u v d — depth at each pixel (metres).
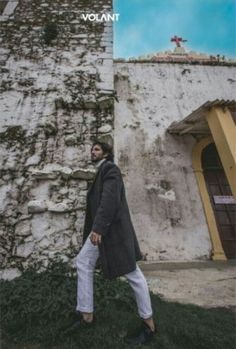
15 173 4.44
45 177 4.28
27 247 3.65
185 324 2.46
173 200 6.07
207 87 7.61
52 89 6.00
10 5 8.15
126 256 2.20
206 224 5.94
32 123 5.29
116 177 2.30
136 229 5.69
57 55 6.82
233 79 7.85
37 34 7.34
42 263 3.49
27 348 2.22
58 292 2.81
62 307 2.62
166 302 3.05
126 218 2.33
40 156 4.72
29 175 4.40
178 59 8.63
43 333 2.33
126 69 7.68
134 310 2.72
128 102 7.11
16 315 2.57
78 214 3.98
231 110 5.06
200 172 6.45
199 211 6.04
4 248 3.62
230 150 4.53
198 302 3.16
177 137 6.75
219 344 2.22
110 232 2.24
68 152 4.80
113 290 2.97
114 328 2.36
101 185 2.37
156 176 6.27
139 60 7.88
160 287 3.69
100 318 2.51
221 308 2.97
